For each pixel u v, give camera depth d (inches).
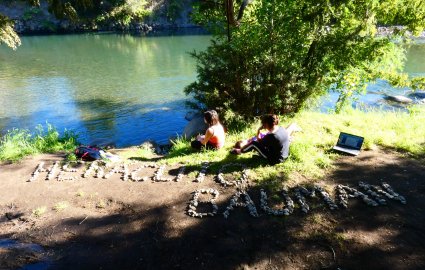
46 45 1357.0
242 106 372.5
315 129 321.7
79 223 209.6
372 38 418.0
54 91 736.3
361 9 406.6
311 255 171.8
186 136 417.1
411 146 277.3
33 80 831.1
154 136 481.7
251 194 225.5
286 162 257.9
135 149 397.1
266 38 373.7
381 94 631.2
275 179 238.5
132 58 1088.8
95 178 268.8
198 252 178.4
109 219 211.9
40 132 503.2
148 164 288.7
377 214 199.0
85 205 229.1
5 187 262.4
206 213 208.1
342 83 444.5
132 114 578.6
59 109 615.8
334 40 392.8
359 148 271.6
